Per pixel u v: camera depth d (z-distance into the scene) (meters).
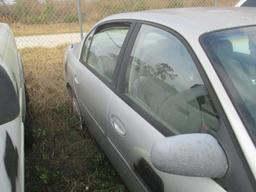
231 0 8.89
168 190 1.70
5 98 1.77
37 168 3.29
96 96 2.75
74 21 10.04
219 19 1.98
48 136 3.93
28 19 9.70
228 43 1.78
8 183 1.62
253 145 1.35
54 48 8.53
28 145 3.63
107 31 3.01
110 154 2.64
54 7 9.82
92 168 3.31
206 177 1.43
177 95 1.89
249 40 1.84
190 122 1.73
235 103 1.49
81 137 3.87
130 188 2.31
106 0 9.79
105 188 3.02
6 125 2.02
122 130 2.24
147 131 1.94
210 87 1.60
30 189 3.04
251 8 2.29
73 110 4.25
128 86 2.35
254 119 1.46
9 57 3.11
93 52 3.21
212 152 1.41
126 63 2.43
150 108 2.05
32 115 4.43
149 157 1.87
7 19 9.53
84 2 9.84
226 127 1.45
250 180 1.29
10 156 1.82
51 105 4.70
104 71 2.80
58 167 3.35
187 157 1.42
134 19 2.51
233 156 1.38
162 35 2.11
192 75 1.78
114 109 2.36
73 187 3.03
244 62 1.74
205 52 1.72
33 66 6.79
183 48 1.88
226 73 1.62
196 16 2.09
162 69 2.07
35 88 5.44
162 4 9.46
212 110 1.57
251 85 1.64
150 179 1.90
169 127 1.85
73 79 3.60
